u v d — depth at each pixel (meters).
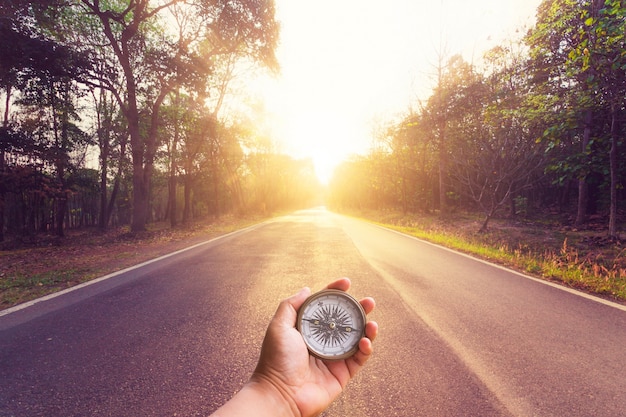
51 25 12.75
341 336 1.45
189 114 20.17
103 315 4.08
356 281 5.85
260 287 5.40
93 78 13.76
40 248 11.20
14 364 2.86
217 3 15.42
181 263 7.46
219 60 20.80
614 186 9.83
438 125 20.95
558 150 11.70
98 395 2.40
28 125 14.55
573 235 11.23
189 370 2.75
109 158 20.70
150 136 16.23
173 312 4.18
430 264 7.47
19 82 12.03
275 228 17.39
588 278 5.89
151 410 2.23
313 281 5.82
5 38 10.50
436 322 3.85
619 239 9.54
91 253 9.29
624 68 6.77
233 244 10.75
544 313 4.16
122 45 14.49
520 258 8.04
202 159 27.84
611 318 3.99
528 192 26.36
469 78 14.80
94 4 13.31
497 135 13.08
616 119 9.20
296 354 1.33
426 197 29.81
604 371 2.73
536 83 9.63
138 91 14.85
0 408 2.25
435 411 2.21
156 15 16.34
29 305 4.48
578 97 8.11
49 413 2.19
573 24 8.27
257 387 1.21
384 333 3.53
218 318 3.96
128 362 2.89
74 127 17.08
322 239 12.24
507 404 2.28
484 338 3.40
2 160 14.26
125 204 34.59
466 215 23.44
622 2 6.07
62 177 16.55
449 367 2.80
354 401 2.33
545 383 2.55
